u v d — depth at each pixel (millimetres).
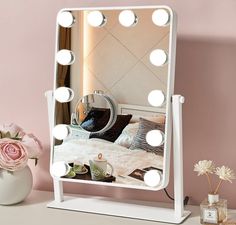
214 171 1813
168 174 1770
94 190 2004
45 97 2039
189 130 1898
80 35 1849
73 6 1990
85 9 1839
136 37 1795
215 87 1870
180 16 1884
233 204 1874
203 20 1866
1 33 2070
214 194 1739
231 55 1852
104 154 1825
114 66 1819
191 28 1879
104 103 1830
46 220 1771
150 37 1779
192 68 1885
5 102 2086
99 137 1834
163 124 1760
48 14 2020
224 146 1873
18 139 1921
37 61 2043
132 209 1842
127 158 1800
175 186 1773
